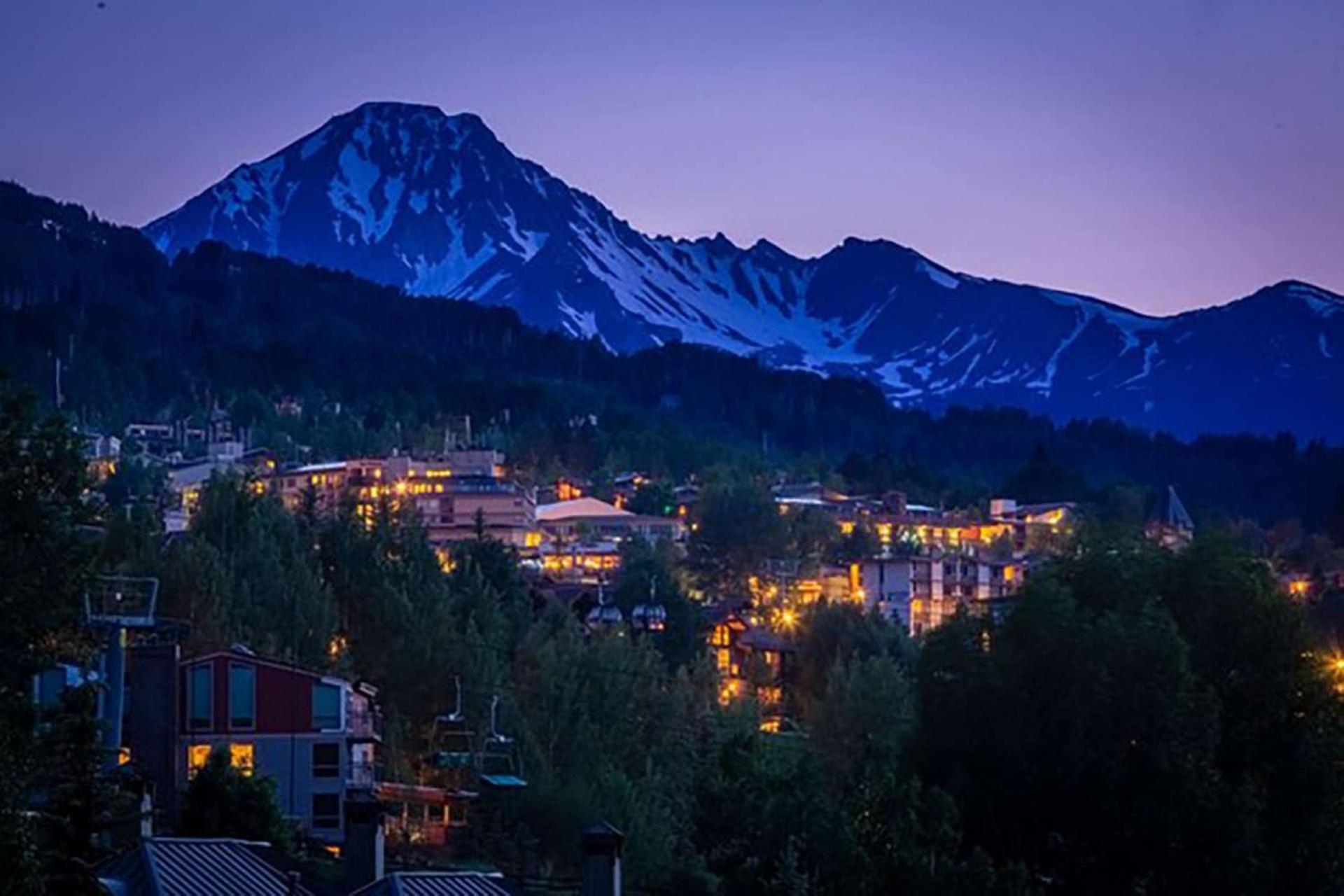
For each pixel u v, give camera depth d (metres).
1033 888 112.38
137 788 88.12
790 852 129.00
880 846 113.06
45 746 77.88
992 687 132.38
